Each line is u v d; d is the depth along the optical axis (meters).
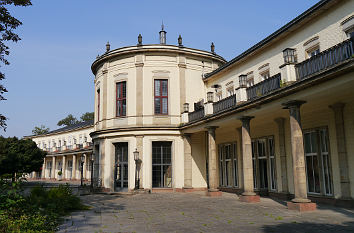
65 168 49.31
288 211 10.27
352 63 7.97
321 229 7.36
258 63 16.41
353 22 10.59
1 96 12.67
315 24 12.48
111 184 20.42
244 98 13.73
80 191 22.19
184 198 15.70
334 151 12.25
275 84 11.64
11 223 7.24
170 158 20.36
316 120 13.25
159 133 20.09
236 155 18.80
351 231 7.09
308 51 12.94
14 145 36.28
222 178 20.47
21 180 10.15
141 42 21.58
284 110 12.79
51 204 10.52
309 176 13.64
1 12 11.55
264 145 16.77
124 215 10.27
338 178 12.00
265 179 16.70
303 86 9.82
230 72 19.11
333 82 8.93
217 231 7.39
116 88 21.52
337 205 11.70
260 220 8.77
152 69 20.83
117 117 21.03
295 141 10.59
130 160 20.05
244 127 13.59
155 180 19.95
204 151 20.83
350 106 11.53
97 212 11.07
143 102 20.52
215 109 16.38
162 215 10.15
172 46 21.25
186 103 20.31
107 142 21.14
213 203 13.17
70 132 51.84
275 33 14.45
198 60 21.98
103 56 22.11
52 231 7.43
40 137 60.53
